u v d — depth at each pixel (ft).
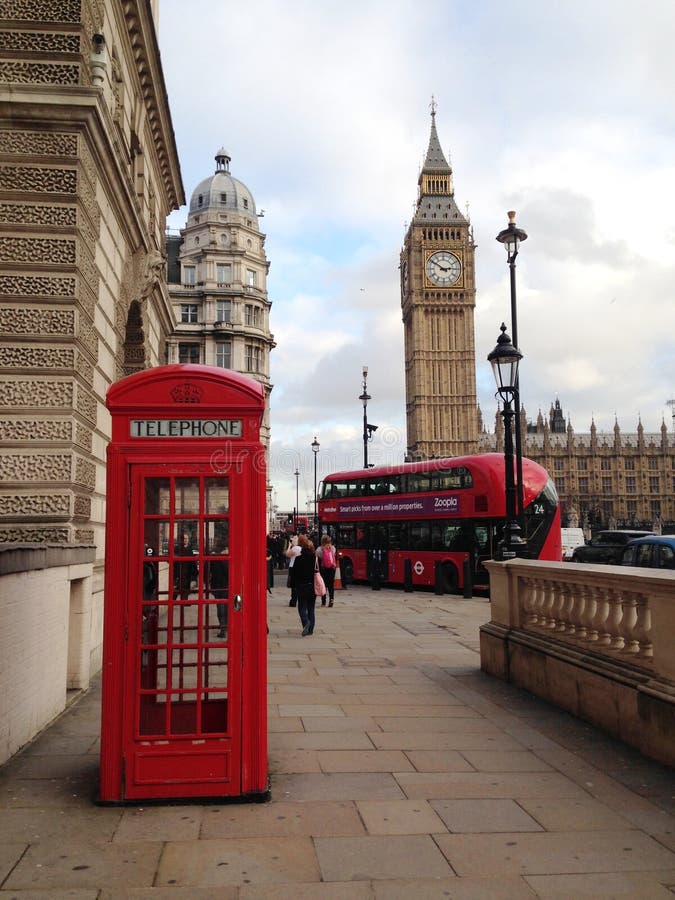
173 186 65.87
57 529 27.99
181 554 16.75
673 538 55.31
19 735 19.92
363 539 89.86
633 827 14.69
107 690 16.02
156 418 16.92
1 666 18.38
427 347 404.16
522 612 29.66
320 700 26.37
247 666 16.49
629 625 21.22
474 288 411.34
